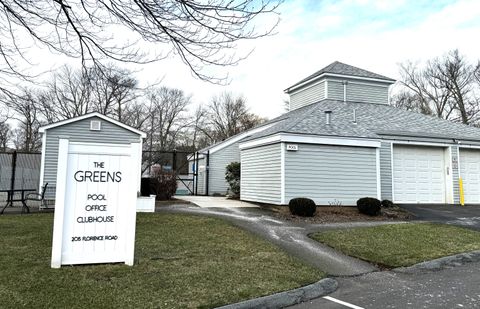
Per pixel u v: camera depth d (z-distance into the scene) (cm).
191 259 657
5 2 489
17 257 615
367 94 2023
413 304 487
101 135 1497
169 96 4225
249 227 991
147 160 2778
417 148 1641
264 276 581
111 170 606
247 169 1603
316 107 1783
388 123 1706
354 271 659
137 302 449
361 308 472
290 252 762
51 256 609
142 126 3738
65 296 454
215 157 2361
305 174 1333
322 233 936
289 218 1151
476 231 1009
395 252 784
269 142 1399
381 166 1545
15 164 1686
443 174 1661
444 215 1291
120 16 495
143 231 884
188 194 2398
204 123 4944
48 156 1424
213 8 461
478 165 1716
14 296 444
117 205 607
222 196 2141
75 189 586
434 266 700
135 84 915
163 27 491
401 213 1277
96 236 594
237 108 5059
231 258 678
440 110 3909
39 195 1321
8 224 927
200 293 492
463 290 552
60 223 572
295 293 514
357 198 1377
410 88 4131
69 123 1458
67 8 495
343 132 1409
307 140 1338
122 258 604
